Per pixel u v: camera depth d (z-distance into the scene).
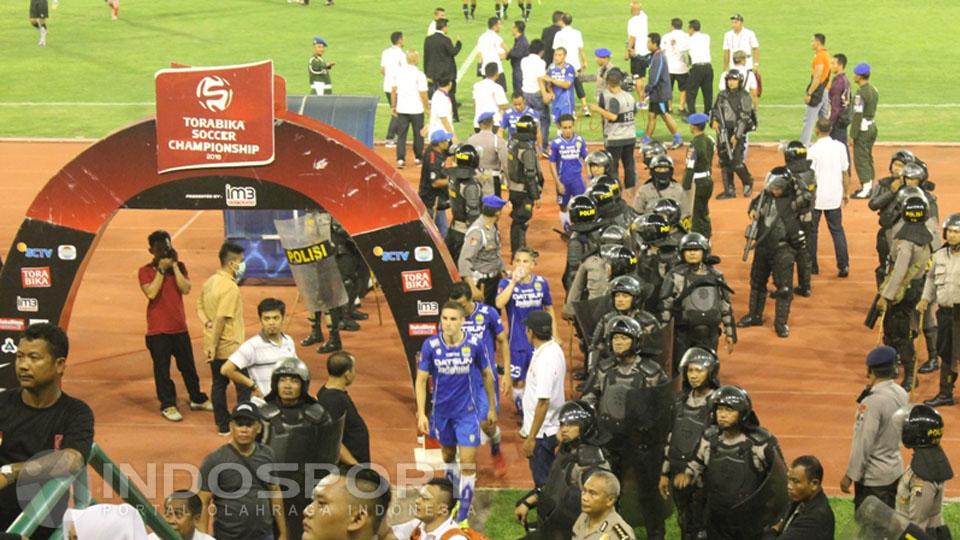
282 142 12.31
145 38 39.09
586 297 13.11
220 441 13.14
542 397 10.87
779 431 13.34
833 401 14.14
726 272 18.80
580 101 30.53
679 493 9.73
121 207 12.75
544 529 9.29
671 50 28.41
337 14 42.91
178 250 20.08
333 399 10.13
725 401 9.05
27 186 24.11
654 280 13.16
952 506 11.49
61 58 36.38
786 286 15.92
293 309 16.27
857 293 17.77
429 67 27.92
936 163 24.94
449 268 12.59
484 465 12.58
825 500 8.81
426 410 11.91
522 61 25.50
